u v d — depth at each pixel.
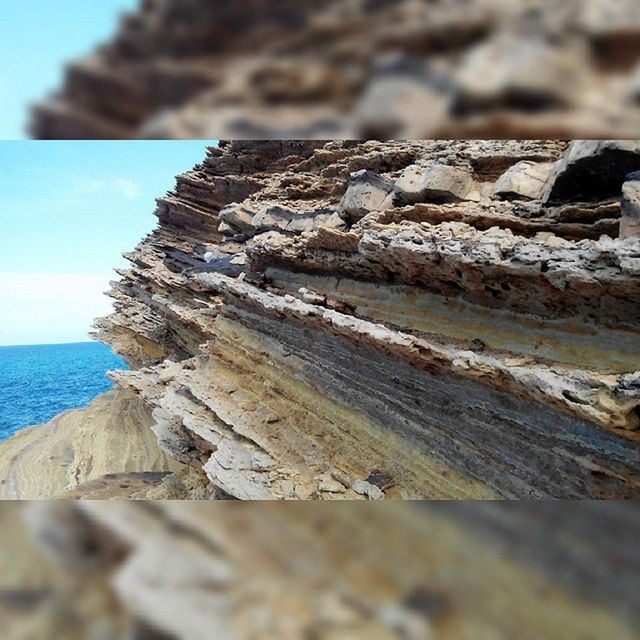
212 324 17.20
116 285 36.03
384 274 10.25
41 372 74.19
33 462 22.41
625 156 7.33
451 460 8.02
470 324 8.33
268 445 11.01
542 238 8.67
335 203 16.48
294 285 13.62
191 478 14.60
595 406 5.58
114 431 24.20
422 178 11.66
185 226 30.86
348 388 10.40
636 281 5.66
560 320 7.02
